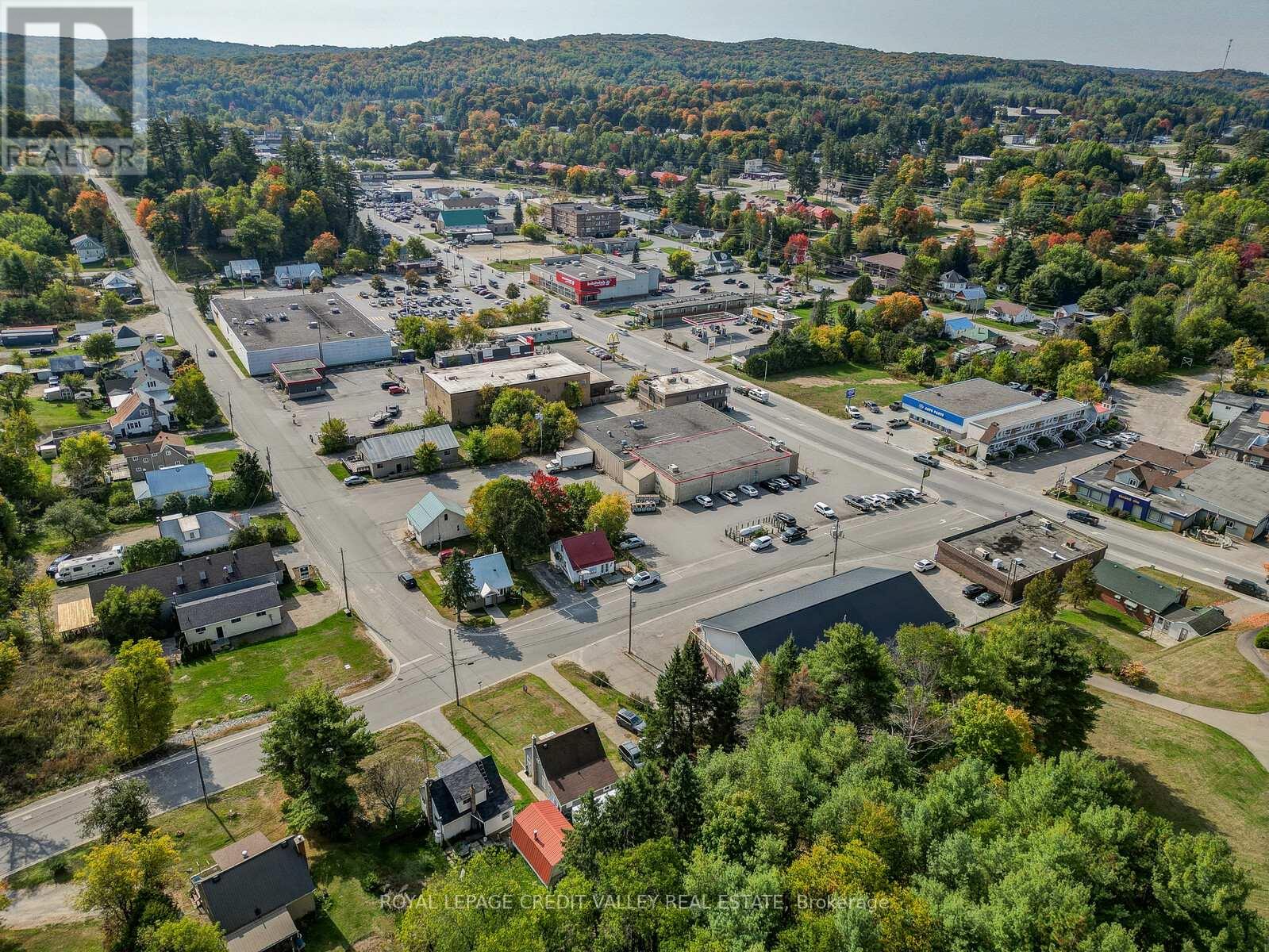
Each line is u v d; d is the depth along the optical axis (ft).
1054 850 161.89
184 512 361.71
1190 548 370.73
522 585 327.06
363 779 226.17
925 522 384.68
